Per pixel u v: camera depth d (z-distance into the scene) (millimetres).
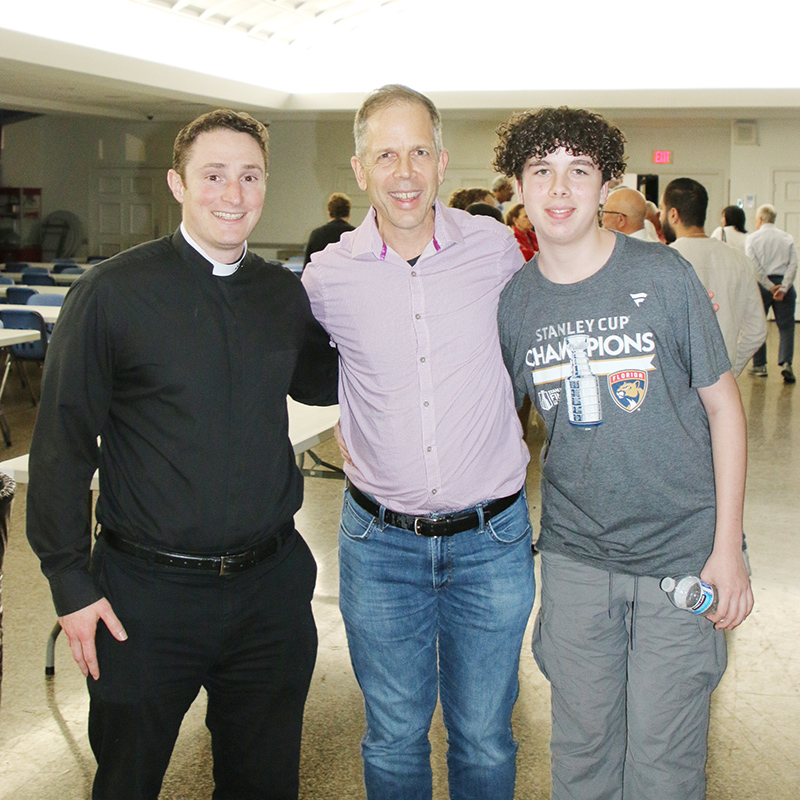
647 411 1602
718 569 1595
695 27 10992
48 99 13734
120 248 16656
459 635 1879
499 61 11594
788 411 7000
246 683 1821
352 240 1850
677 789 1700
